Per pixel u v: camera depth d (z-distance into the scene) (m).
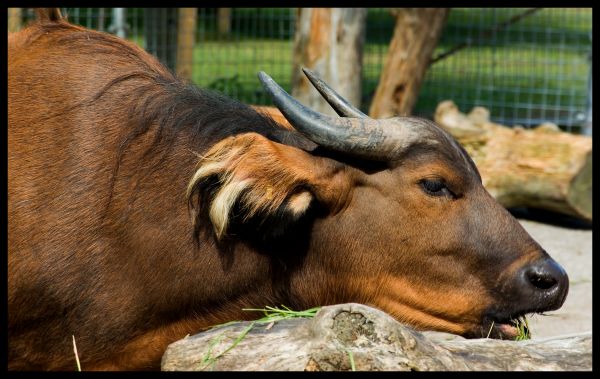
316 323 9.17
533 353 9.59
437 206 12.01
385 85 27.64
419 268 12.18
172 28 31.73
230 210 11.77
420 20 27.19
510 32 38.56
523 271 11.97
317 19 25.70
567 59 38.16
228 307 12.43
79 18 31.39
